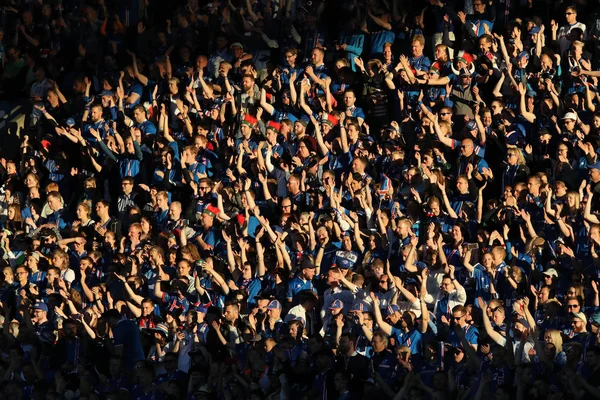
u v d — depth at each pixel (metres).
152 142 69.44
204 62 69.94
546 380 46.19
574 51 60.53
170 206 63.50
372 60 65.06
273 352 52.72
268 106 66.69
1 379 60.09
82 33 77.75
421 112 60.75
